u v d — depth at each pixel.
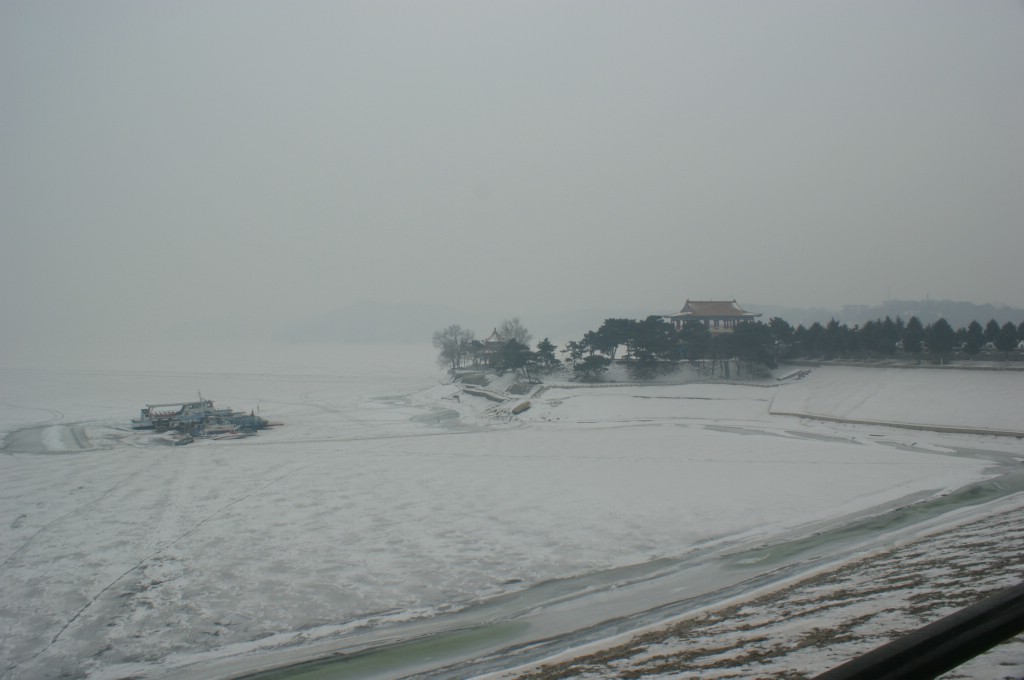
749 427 61.81
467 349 121.56
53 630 21.14
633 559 26.73
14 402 97.38
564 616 21.19
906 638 3.45
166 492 38.91
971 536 24.78
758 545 27.88
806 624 17.02
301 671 18.19
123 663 19.06
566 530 30.61
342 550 28.20
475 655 18.52
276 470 45.09
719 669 14.65
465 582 24.62
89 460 50.25
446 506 34.94
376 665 18.31
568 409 72.44
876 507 32.88
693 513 32.94
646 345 86.06
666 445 52.91
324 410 86.25
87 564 26.86
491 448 53.34
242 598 23.41
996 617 3.68
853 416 62.56
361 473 43.62
